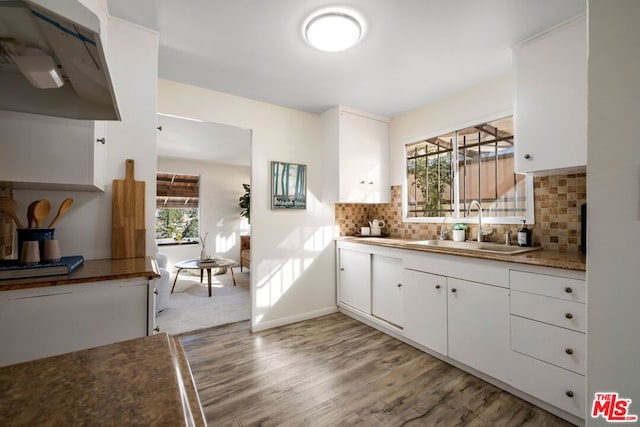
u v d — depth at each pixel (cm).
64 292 117
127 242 164
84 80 100
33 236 130
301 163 315
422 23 169
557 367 155
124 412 37
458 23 169
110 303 126
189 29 175
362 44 190
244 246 599
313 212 323
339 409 165
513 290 174
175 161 588
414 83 250
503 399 174
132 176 167
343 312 333
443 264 215
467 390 183
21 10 62
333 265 339
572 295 150
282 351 236
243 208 639
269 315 291
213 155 546
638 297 67
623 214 69
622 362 70
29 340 112
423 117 304
